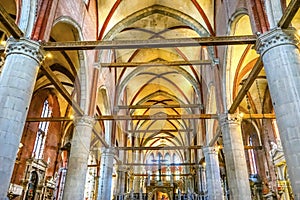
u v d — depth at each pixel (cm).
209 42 945
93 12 1633
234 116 1317
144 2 1823
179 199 2195
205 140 1817
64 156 2639
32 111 2009
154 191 2275
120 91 2086
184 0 1755
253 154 2350
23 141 1873
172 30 1981
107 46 1010
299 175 636
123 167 1556
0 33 1342
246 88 1094
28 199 1862
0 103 752
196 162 2361
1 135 716
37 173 2000
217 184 1711
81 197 1233
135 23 1920
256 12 902
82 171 1269
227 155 1253
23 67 816
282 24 790
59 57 1645
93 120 1424
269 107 2119
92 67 1558
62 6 1153
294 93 709
